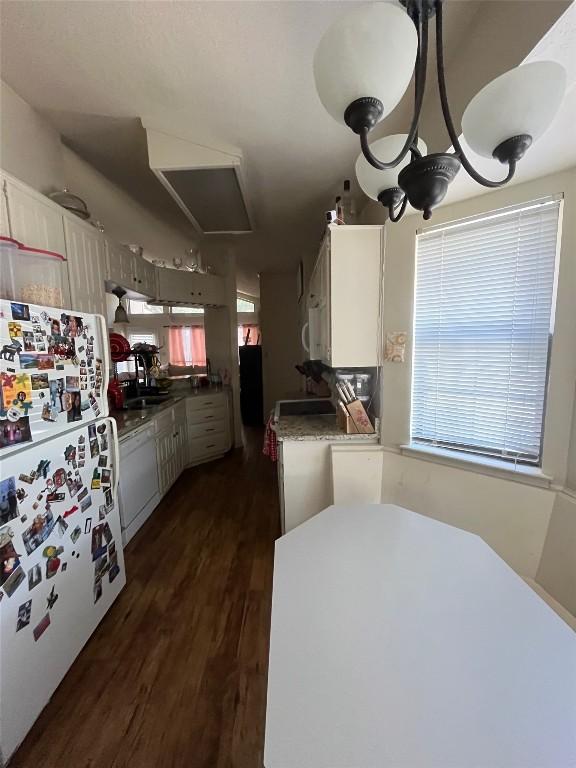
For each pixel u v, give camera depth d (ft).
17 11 3.77
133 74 4.78
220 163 6.27
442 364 6.00
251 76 4.72
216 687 4.50
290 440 6.84
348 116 2.13
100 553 5.41
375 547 3.72
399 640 2.55
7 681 3.57
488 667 2.34
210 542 7.91
